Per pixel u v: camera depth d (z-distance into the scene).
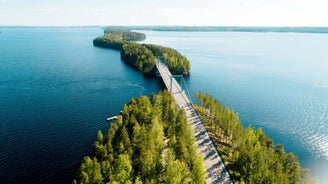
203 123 110.25
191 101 147.12
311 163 91.00
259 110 135.12
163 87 171.75
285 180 66.62
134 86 172.00
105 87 167.00
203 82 187.75
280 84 184.12
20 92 151.25
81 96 147.62
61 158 86.06
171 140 79.12
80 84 171.50
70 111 125.12
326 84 184.75
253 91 167.12
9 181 74.69
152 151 75.81
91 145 94.31
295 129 114.19
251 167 73.38
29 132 102.88
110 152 77.50
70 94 150.50
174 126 92.44
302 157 94.44
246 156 76.62
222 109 105.88
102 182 64.94
